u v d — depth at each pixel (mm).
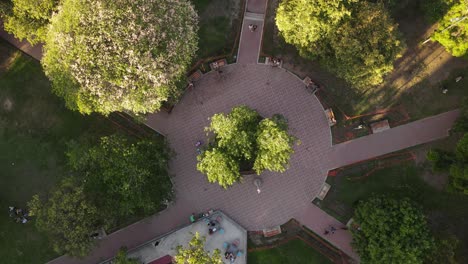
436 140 47438
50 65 40219
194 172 47500
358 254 43969
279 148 38219
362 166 47344
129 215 46812
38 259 47000
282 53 48375
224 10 48938
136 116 43594
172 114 48031
